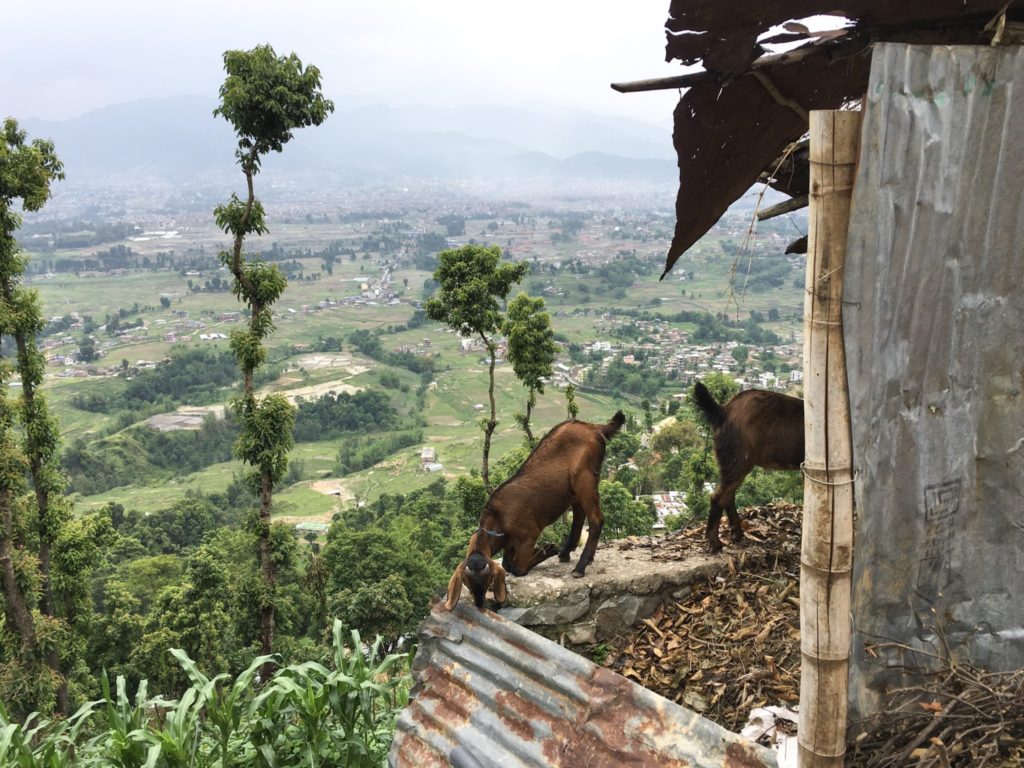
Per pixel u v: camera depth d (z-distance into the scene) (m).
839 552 2.68
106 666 24.64
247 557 32.44
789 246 4.48
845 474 2.68
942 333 2.71
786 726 3.70
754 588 5.04
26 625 16.05
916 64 2.47
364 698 5.16
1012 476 2.84
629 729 3.57
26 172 15.22
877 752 2.85
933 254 2.64
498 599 4.66
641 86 3.13
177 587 25.59
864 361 2.67
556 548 5.50
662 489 37.62
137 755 4.93
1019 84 2.53
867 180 2.54
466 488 20.23
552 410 108.19
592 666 3.87
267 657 5.37
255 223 16.03
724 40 2.88
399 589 24.75
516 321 20.16
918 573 2.89
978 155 2.58
